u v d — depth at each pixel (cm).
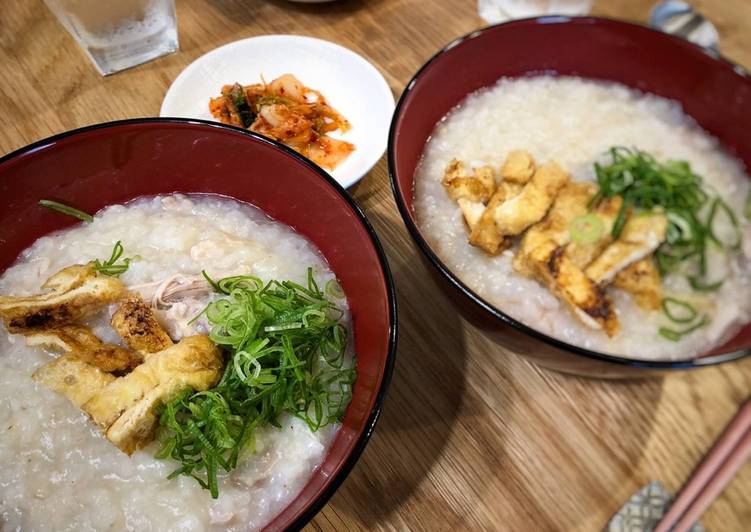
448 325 24
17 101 30
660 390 23
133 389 19
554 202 25
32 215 23
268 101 31
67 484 20
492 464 21
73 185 23
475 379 23
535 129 29
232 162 24
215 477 19
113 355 20
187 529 19
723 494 21
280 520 17
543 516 20
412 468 21
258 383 19
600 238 23
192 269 23
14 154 21
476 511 20
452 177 25
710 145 28
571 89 30
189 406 19
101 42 30
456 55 27
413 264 26
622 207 24
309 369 21
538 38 28
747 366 23
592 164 28
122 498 19
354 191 28
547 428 22
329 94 32
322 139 30
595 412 22
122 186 25
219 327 21
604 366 18
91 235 24
